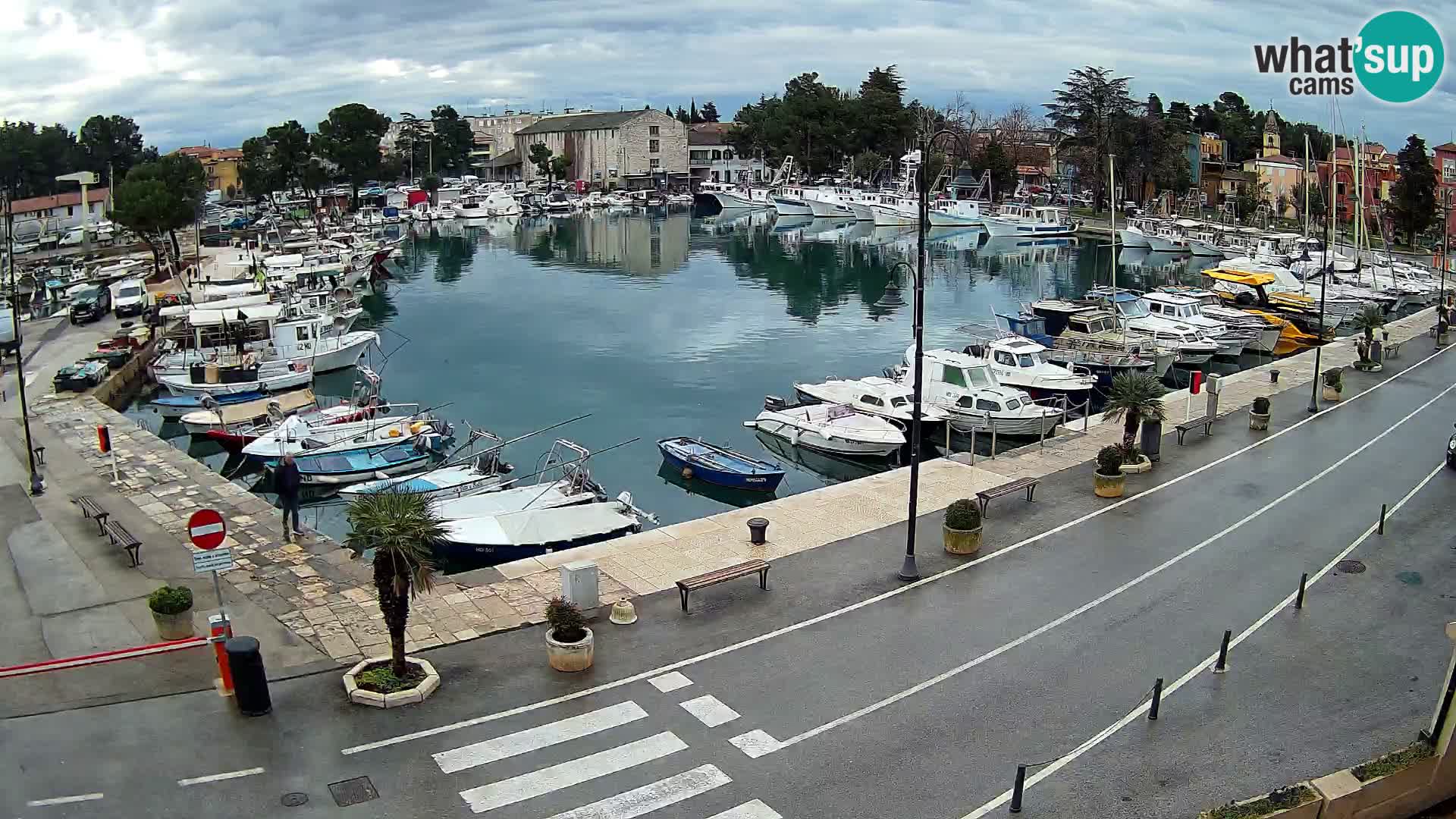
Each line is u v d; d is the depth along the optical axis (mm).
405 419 39375
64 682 17672
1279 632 20203
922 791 14922
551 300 80562
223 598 21625
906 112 173250
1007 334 55938
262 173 149500
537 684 17906
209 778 14875
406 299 81938
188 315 52656
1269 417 36344
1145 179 143875
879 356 60062
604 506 29047
